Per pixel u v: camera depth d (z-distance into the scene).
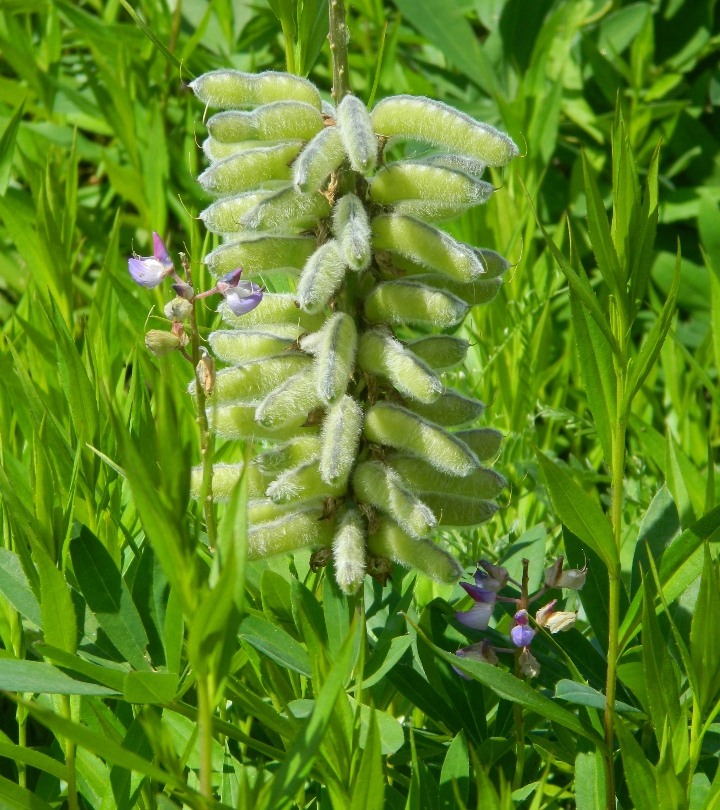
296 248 0.76
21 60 1.19
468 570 0.85
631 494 0.94
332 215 0.75
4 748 0.75
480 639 0.79
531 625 0.78
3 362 0.87
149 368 0.72
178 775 0.70
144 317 0.89
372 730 0.71
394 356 0.75
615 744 0.78
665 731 0.73
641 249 0.74
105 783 0.78
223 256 0.75
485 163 0.75
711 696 0.73
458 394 0.77
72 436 0.83
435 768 0.80
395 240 0.75
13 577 0.78
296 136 0.75
